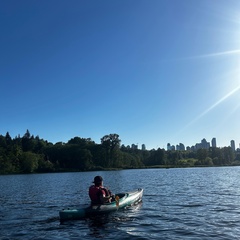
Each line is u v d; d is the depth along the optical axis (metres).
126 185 37.25
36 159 117.81
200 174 69.00
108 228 12.79
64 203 21.12
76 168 127.00
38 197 25.58
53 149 139.38
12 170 111.75
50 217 15.69
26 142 162.25
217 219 13.97
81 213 14.95
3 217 15.98
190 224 13.07
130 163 142.75
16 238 11.52
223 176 57.56
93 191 16.00
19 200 23.70
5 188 37.94
